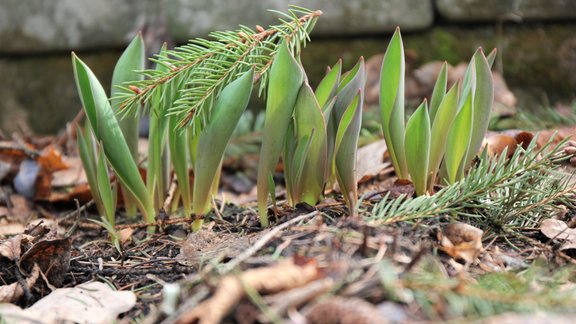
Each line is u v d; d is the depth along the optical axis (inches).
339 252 17.1
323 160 20.2
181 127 20.8
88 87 20.6
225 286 15.2
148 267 19.6
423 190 20.7
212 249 19.2
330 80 20.8
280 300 15.2
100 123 20.6
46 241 18.7
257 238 19.0
